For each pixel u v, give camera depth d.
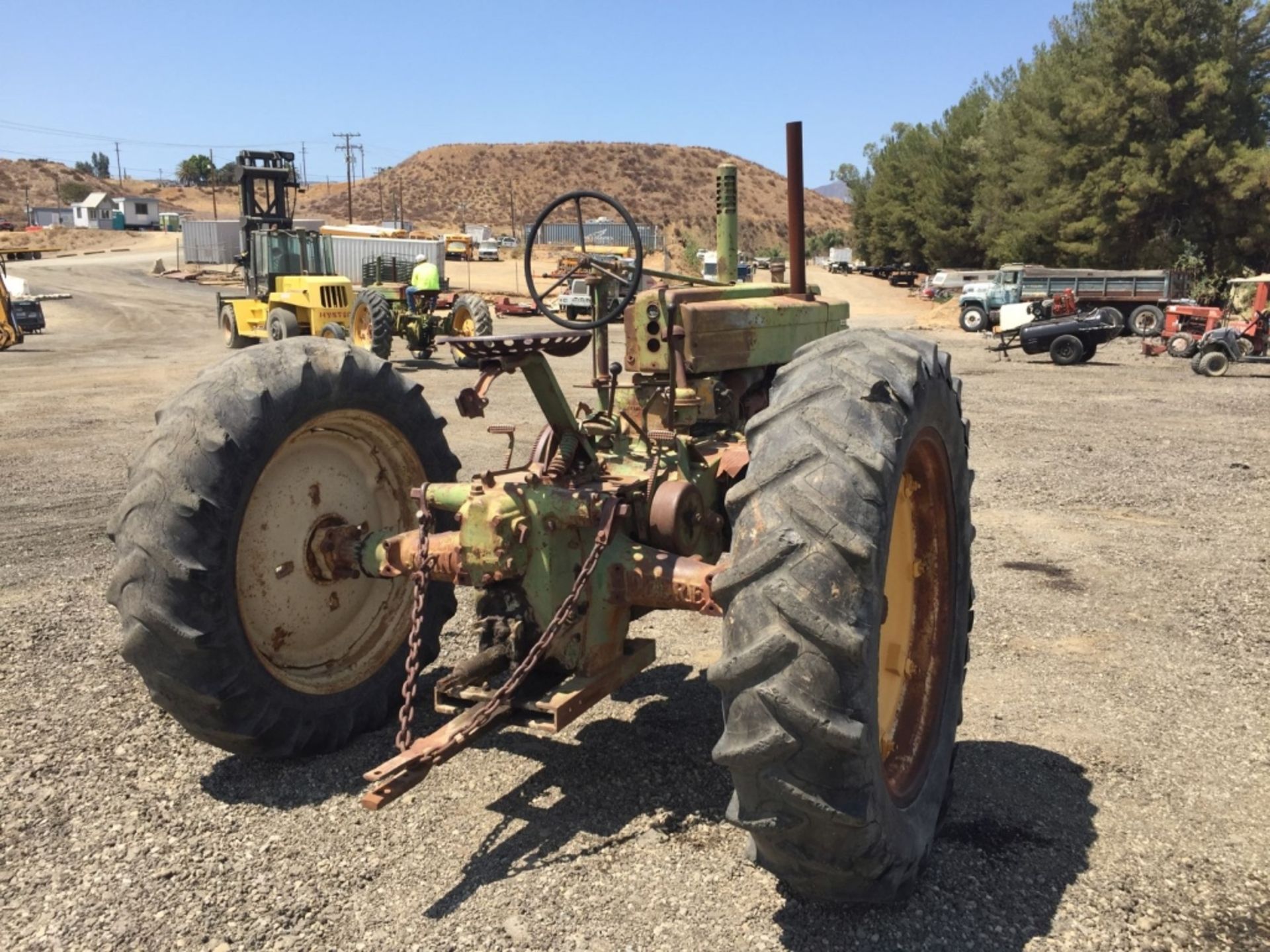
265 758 3.62
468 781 3.48
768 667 2.22
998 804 3.33
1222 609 5.28
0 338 22.97
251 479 3.35
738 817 2.37
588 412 3.90
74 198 132.00
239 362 3.52
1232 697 4.19
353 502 3.97
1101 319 20.38
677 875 2.90
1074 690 4.28
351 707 3.79
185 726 3.44
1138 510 7.60
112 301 40.91
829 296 50.25
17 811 3.28
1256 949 2.60
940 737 3.07
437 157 143.12
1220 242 34.91
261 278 21.36
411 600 4.12
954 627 3.21
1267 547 6.51
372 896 2.82
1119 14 34.34
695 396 4.06
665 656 4.75
